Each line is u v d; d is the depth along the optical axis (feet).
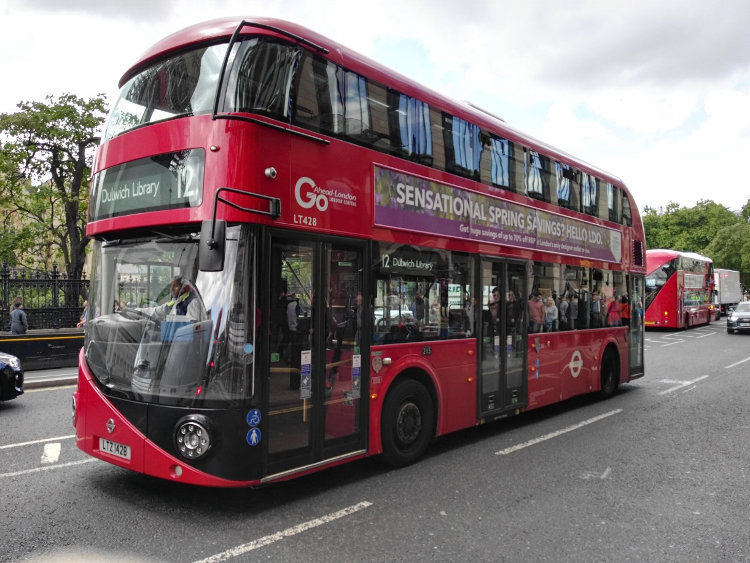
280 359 15.93
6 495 16.85
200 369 14.83
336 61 18.21
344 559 13.05
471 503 17.04
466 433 26.76
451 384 22.82
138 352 15.79
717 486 19.03
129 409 15.53
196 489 17.62
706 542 14.52
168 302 15.61
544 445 24.43
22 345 45.78
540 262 29.09
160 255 15.96
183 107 16.03
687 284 114.11
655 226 241.14
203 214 14.94
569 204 32.24
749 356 64.18
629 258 39.96
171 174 15.60
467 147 24.20
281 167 16.01
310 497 17.30
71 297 58.34
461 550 13.74
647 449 23.84
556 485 18.94
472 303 24.08
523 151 28.19
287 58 16.56
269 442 15.51
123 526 14.64
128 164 16.61
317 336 17.03
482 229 24.79
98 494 16.99
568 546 14.14
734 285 180.55
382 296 19.58
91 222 17.60
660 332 107.76
